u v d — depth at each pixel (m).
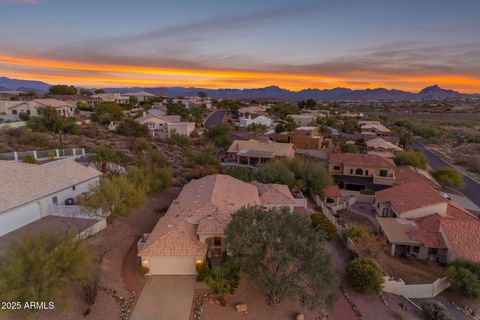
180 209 29.38
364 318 21.27
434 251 29.67
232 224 22.14
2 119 71.94
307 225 23.56
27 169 31.20
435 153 90.88
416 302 23.89
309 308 19.92
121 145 63.56
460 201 48.94
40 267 16.38
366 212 41.69
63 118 70.25
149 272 23.30
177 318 19.22
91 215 29.17
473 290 23.20
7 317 16.41
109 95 141.00
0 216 25.30
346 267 25.89
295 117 123.06
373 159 53.03
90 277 21.02
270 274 20.23
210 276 21.17
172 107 121.00
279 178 44.25
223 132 86.75
